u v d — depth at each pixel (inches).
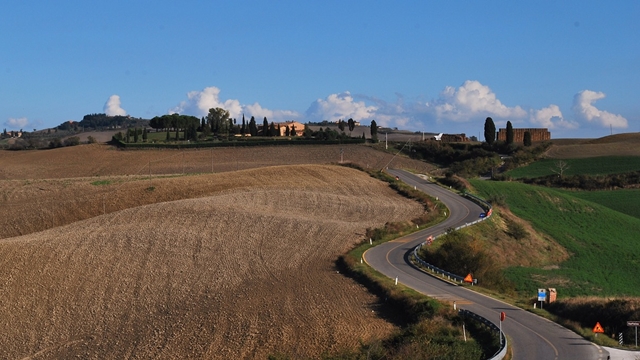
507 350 1305.4
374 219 3218.5
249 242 2603.3
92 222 3009.4
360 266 2218.3
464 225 2994.6
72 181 4165.8
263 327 1692.9
